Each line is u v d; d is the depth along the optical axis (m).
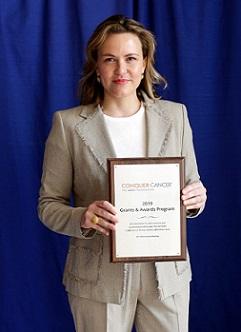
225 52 2.14
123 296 1.50
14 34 2.07
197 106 2.15
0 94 2.09
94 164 1.50
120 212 1.42
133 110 1.55
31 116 2.12
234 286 2.26
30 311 2.20
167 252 1.45
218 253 2.24
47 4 2.08
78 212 1.46
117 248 1.44
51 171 1.55
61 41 2.09
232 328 2.28
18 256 2.17
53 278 2.21
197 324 2.27
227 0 2.12
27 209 2.15
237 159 2.18
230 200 2.21
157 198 1.43
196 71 2.13
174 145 1.53
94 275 1.50
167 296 1.52
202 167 2.18
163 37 2.12
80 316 1.56
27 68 2.10
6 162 2.12
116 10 2.11
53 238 2.19
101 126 1.51
